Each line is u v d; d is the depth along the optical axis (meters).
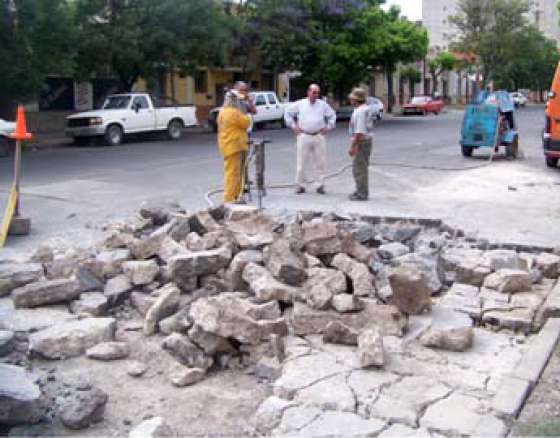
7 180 15.36
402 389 4.70
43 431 4.32
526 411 4.41
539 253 8.47
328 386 4.70
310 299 5.93
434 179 15.14
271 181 14.93
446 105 73.56
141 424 4.29
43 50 22.28
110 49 25.52
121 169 17.36
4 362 5.30
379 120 41.88
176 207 9.52
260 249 6.80
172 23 26.64
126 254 7.16
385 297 6.21
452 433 4.13
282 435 4.12
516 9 65.44
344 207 11.28
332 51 36.97
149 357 5.39
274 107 33.06
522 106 71.62
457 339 5.43
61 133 29.05
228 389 5.00
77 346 5.46
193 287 6.40
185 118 27.78
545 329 5.75
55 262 6.93
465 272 7.16
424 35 40.72
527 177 15.49
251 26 34.72
